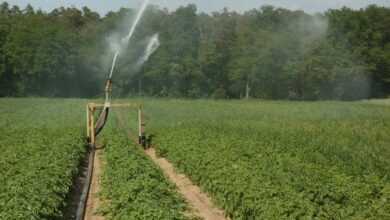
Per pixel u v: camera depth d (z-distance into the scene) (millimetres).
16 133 27031
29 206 12250
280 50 86125
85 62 84250
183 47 86750
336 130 31938
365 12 88875
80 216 14352
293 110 51812
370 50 87312
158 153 23969
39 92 83875
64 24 96938
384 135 29984
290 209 11898
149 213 11945
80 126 31172
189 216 13758
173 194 15000
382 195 13938
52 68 82375
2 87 82438
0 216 11688
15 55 80875
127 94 85188
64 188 15156
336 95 86562
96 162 22344
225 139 23000
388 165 19156
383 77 87812
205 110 51375
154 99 77312
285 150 20891
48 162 17469
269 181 14328
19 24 89062
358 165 18516
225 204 14602
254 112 48938
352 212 12312
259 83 88000
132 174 16078
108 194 15273
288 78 86312
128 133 30641
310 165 17375
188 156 19594
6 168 17078
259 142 22656
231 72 88438
